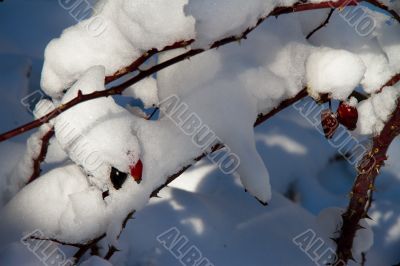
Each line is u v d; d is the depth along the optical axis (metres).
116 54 0.83
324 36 0.87
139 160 0.80
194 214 0.94
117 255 0.89
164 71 0.84
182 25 0.80
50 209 0.85
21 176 0.89
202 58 0.83
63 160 0.94
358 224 0.87
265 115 0.85
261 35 0.84
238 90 0.82
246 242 0.92
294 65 0.84
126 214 0.82
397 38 0.86
